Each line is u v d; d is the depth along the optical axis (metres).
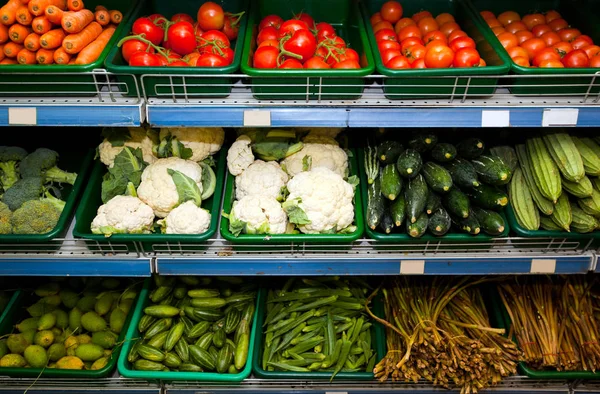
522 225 2.04
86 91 1.86
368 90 1.93
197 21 2.27
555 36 2.17
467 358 2.07
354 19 2.30
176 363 2.18
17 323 2.42
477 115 1.84
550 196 1.97
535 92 1.89
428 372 2.12
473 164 2.05
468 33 2.24
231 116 1.84
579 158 1.97
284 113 1.85
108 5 2.32
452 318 2.31
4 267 2.04
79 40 1.86
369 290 2.53
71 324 2.35
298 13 2.43
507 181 1.97
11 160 2.32
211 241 2.08
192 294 2.36
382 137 2.20
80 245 2.08
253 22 2.21
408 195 1.97
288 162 2.25
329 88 1.84
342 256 2.05
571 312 2.32
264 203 2.03
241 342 2.22
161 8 2.40
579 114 1.83
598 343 2.23
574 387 2.27
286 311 2.34
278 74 1.77
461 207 1.94
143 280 2.51
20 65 1.77
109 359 2.21
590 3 2.35
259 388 2.25
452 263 2.06
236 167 2.22
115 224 2.01
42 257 2.03
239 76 1.77
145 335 2.24
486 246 2.08
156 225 2.17
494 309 2.41
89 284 2.48
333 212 2.03
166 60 1.93
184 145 2.22
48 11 1.81
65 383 2.22
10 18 1.81
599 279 2.45
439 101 1.87
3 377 2.23
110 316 2.36
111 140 2.24
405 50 2.04
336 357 2.22
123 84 1.83
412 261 2.06
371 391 2.25
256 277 2.53
